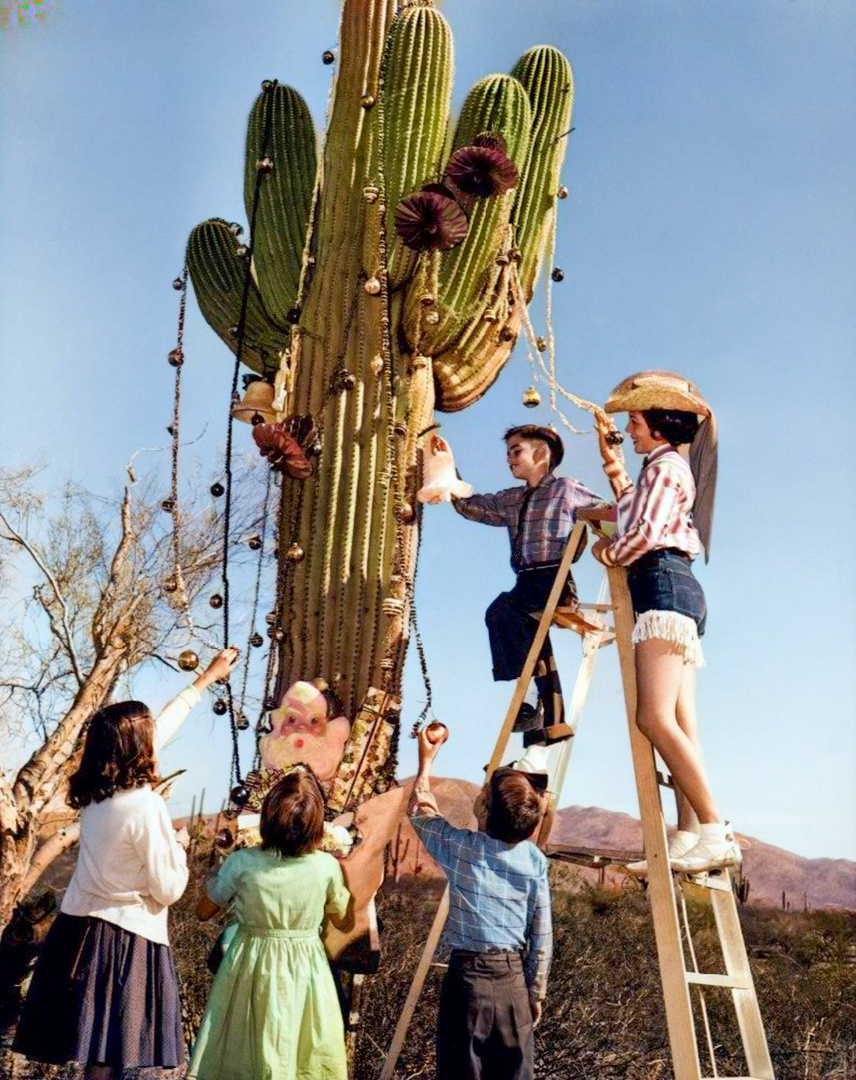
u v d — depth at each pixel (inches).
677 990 139.9
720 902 156.5
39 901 256.8
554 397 209.8
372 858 176.7
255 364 252.1
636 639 155.6
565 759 190.2
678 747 149.3
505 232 223.5
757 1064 147.6
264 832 155.3
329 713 198.1
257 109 248.1
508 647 194.4
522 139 224.1
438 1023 158.2
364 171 228.1
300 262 236.1
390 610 205.0
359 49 230.1
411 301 217.8
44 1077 216.5
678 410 169.6
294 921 152.4
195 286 255.3
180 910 335.9
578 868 776.3
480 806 170.4
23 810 298.0
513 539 199.6
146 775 154.3
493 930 157.9
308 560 212.1
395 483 212.1
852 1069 313.6
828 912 1115.3
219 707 203.3
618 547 156.9
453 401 237.9
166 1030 148.2
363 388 217.3
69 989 145.3
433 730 185.8
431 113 218.5
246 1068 146.3
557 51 238.8
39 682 378.3
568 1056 271.1
